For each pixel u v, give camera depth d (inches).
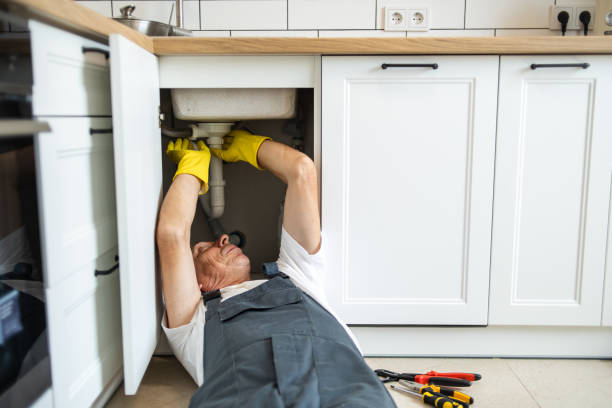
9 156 28.9
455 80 55.6
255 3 72.3
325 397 38.0
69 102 37.0
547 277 58.4
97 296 42.9
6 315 29.5
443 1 72.4
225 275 56.4
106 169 44.8
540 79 55.6
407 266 58.1
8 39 28.5
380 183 57.0
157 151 53.9
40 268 32.7
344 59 55.3
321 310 49.0
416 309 58.6
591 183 57.0
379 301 58.5
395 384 53.0
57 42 34.9
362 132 56.3
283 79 56.5
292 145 74.5
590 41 53.9
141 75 46.7
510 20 72.7
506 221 57.5
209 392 39.9
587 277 58.3
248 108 58.9
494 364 58.8
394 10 72.3
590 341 60.4
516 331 60.2
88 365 41.0
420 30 72.9
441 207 57.4
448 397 48.8
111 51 39.0
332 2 72.4
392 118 56.1
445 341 60.4
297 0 72.2
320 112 56.9
